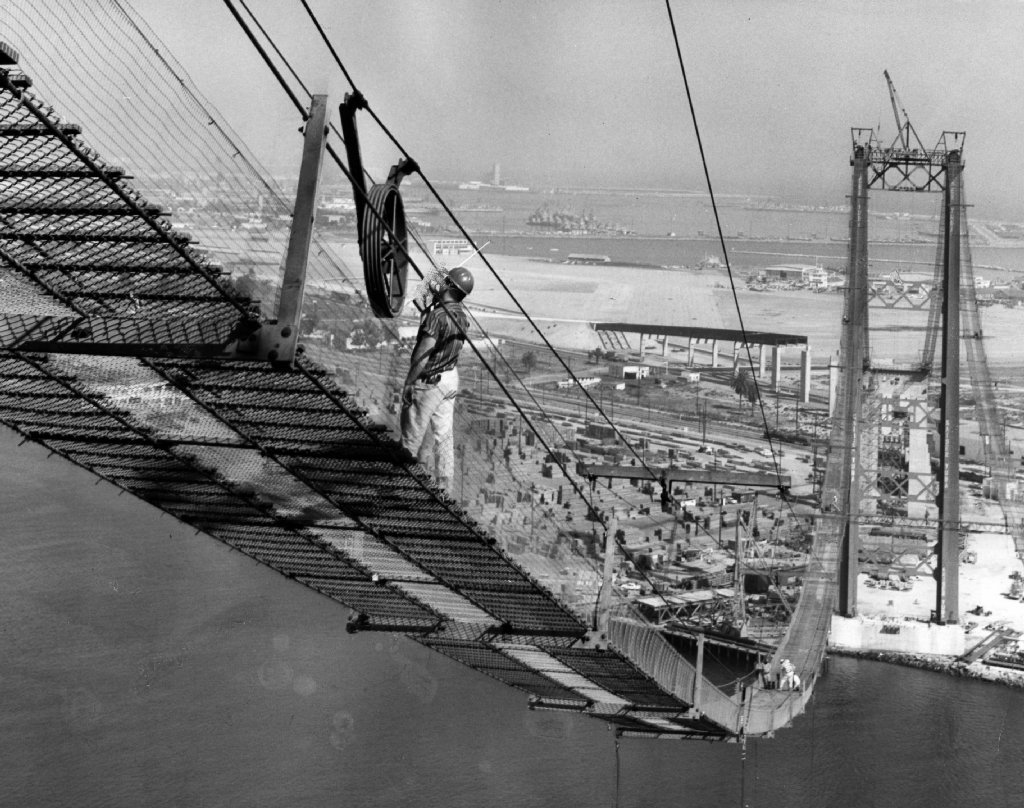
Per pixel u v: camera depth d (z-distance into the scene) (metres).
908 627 94.00
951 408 99.56
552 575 29.36
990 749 69.50
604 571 28.52
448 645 30.33
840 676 86.94
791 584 107.00
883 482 122.00
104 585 78.31
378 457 19.97
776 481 39.38
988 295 189.62
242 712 61.81
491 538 22.86
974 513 128.25
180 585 79.69
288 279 14.54
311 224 14.73
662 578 106.44
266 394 18.34
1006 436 148.75
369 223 17.16
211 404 18.95
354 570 25.12
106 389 18.95
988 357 172.12
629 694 34.88
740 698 45.38
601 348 191.75
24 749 56.78
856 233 104.56
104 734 58.53
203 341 16.61
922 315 180.12
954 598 98.75
